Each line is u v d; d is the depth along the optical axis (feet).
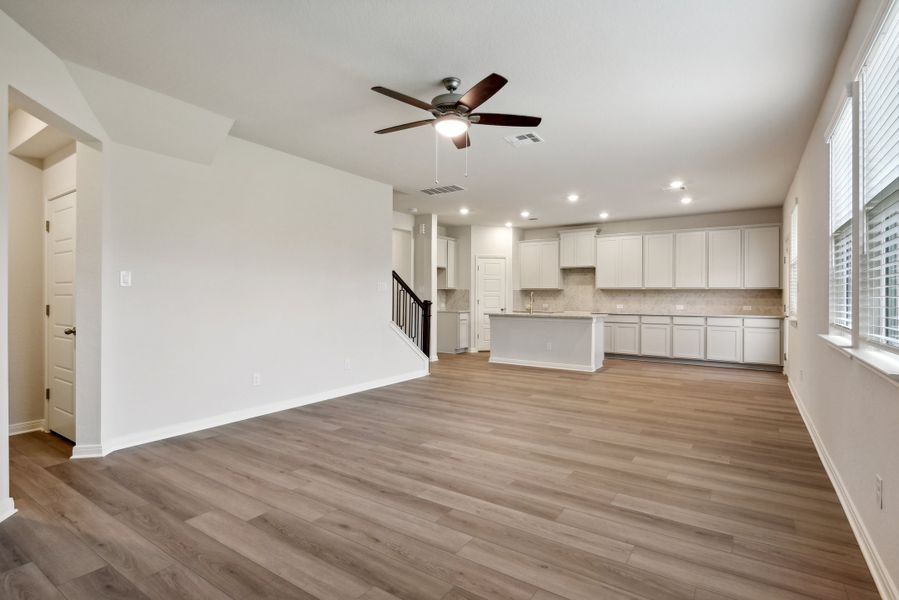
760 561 6.75
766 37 8.75
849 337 9.35
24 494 8.96
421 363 21.98
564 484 9.50
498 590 6.10
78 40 9.03
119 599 5.95
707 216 26.73
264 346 15.05
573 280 31.40
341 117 12.80
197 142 12.73
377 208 19.54
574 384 20.07
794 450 11.57
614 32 8.65
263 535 7.48
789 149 15.05
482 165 17.21
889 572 5.84
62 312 12.55
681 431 13.17
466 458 11.00
